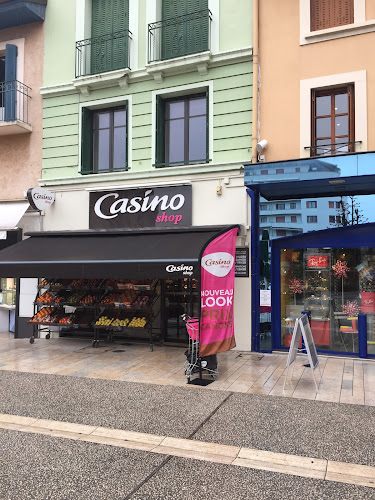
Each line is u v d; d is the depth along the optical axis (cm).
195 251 806
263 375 715
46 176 1136
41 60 1161
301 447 431
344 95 894
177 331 1017
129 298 960
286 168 779
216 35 987
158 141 1038
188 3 1035
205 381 675
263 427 484
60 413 536
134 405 563
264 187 838
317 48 896
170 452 421
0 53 1223
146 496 341
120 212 1038
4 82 1166
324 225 886
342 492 346
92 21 1137
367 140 847
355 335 864
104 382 678
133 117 1059
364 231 859
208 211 962
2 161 1189
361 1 867
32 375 723
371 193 861
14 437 462
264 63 936
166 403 571
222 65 976
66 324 979
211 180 962
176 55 1029
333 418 510
